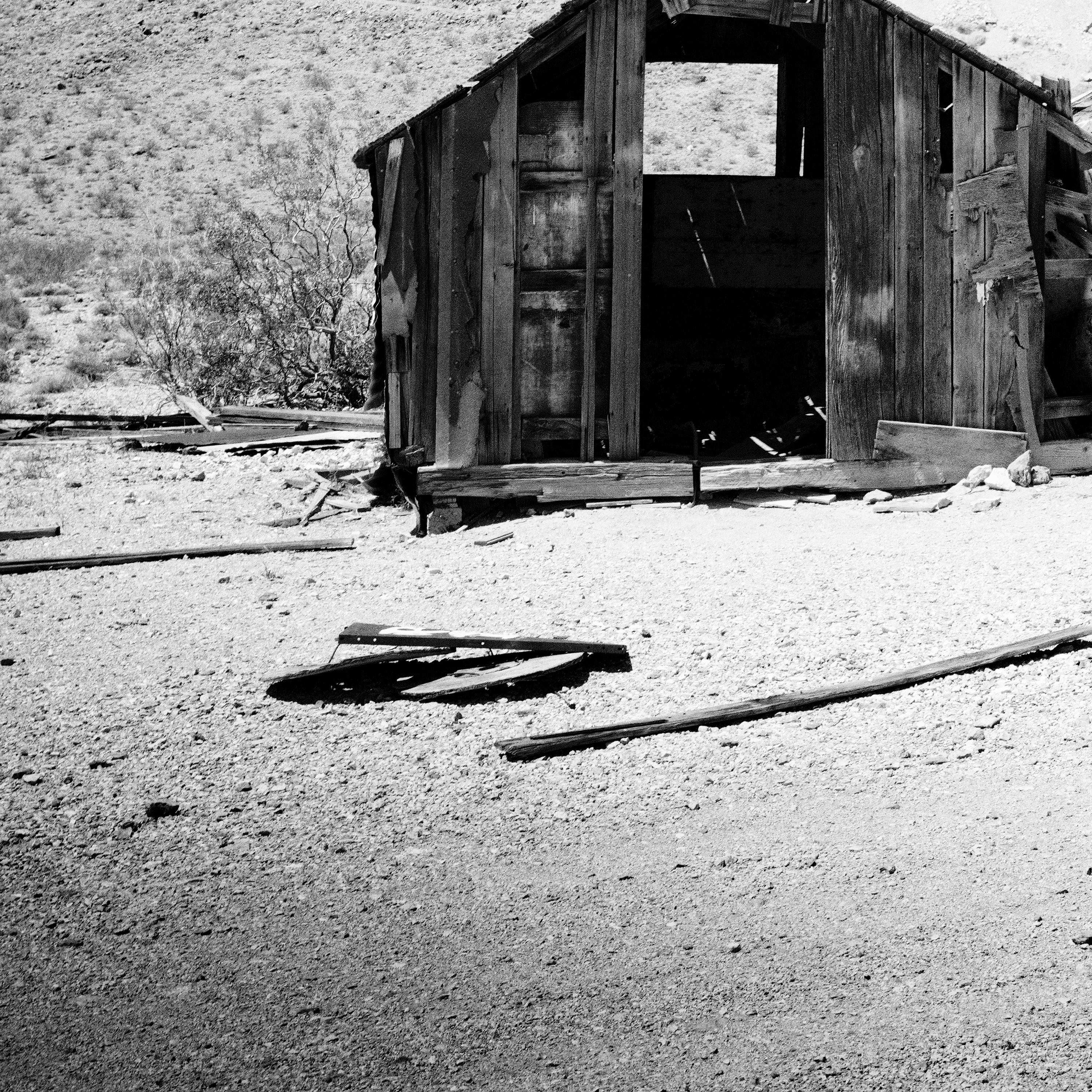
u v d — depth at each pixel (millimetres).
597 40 11461
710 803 5820
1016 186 11250
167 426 18828
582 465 11719
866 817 5594
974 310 11570
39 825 5855
